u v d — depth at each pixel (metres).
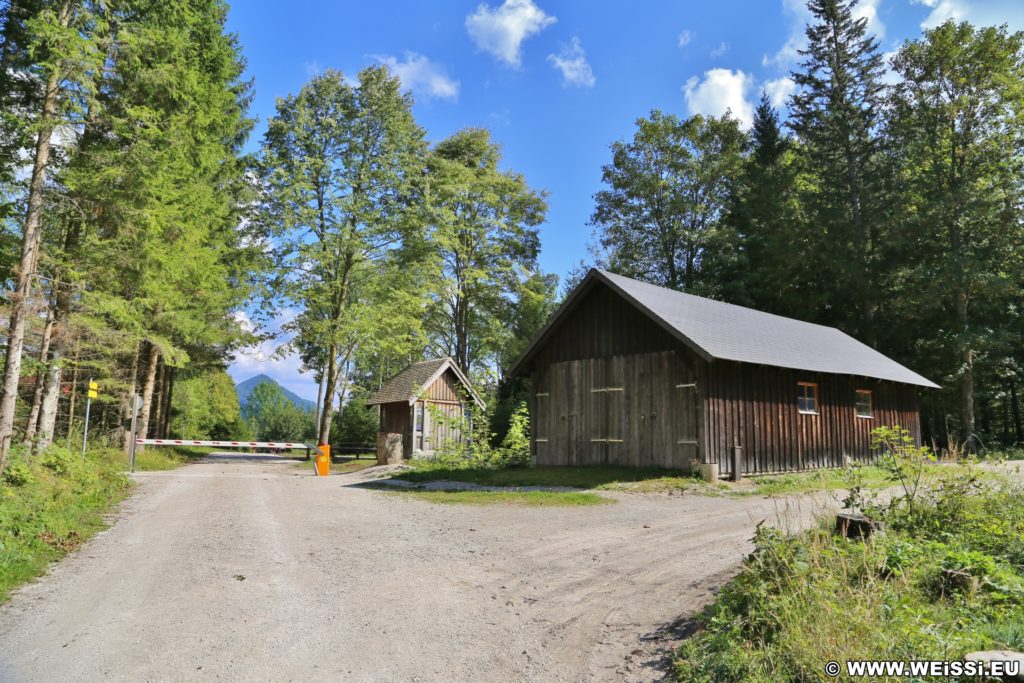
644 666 4.74
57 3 12.52
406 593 6.57
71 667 4.66
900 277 30.92
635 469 16.16
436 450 23.80
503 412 29.66
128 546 8.64
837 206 33.44
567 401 18.80
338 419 40.81
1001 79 28.38
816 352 19.19
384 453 24.47
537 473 16.48
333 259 28.97
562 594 6.50
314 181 29.22
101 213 14.16
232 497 13.85
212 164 21.50
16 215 13.08
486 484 15.62
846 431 19.33
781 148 39.62
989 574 5.36
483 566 7.64
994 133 29.39
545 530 9.70
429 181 33.84
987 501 7.80
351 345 32.69
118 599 6.29
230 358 32.22
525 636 5.39
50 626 5.54
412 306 30.92
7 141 12.88
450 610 6.05
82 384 23.66
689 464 15.43
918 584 5.34
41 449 13.12
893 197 31.64
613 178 43.53
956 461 8.12
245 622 5.67
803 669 4.04
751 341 17.09
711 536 8.82
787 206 35.69
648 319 16.88
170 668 4.66
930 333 30.31
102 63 12.41
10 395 11.58
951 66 30.08
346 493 14.88
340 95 29.73
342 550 8.49
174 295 18.97
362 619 5.79
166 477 18.25
